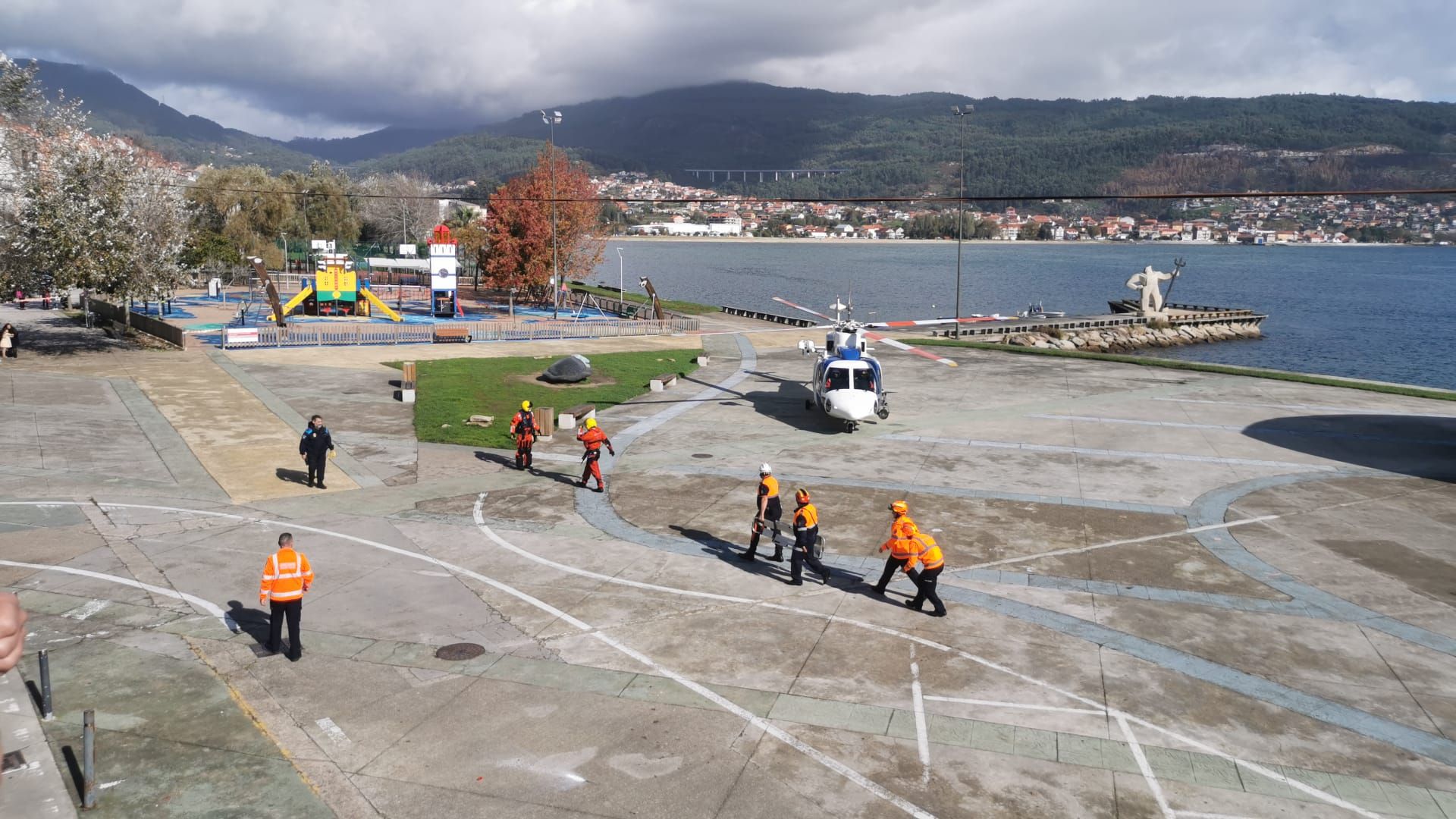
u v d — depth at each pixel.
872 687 12.39
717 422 30.28
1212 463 25.17
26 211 35.34
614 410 32.12
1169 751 10.97
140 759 10.23
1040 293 140.88
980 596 15.82
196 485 21.47
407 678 12.40
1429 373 68.25
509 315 66.94
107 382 32.97
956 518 20.28
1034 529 19.59
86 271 36.06
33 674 12.16
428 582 15.91
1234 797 10.05
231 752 10.45
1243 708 12.09
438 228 62.62
